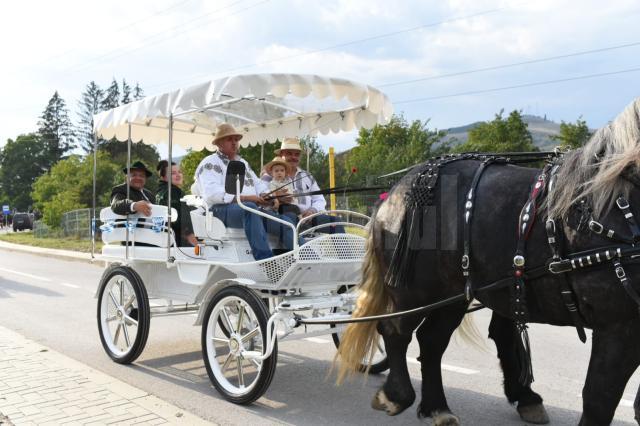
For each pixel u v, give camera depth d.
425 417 3.98
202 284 5.28
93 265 16.86
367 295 4.08
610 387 2.87
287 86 5.27
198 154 20.61
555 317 3.19
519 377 3.98
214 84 5.00
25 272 14.69
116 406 4.29
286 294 5.00
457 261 3.53
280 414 4.40
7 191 94.88
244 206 5.02
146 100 5.63
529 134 39.38
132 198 6.79
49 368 5.25
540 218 3.13
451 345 6.47
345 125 6.79
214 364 4.87
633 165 2.91
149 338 7.07
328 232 6.18
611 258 2.83
